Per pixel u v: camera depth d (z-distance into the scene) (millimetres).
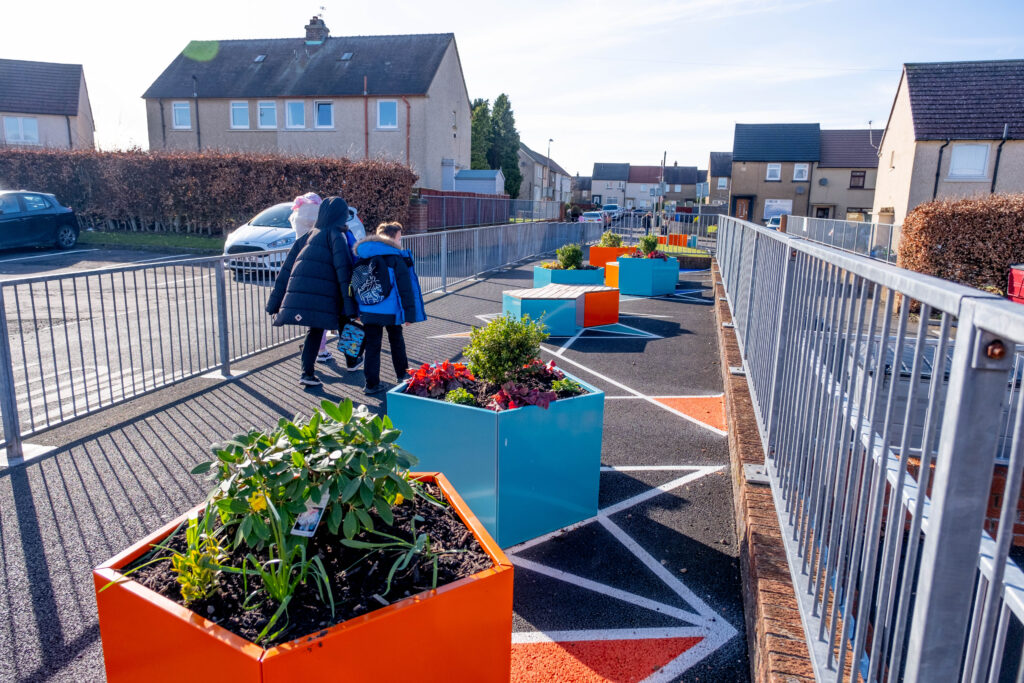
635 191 112875
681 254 22422
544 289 10875
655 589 3500
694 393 7121
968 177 27594
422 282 13453
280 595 2035
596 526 4176
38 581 3438
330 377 7398
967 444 1279
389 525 2352
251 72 36375
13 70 38844
